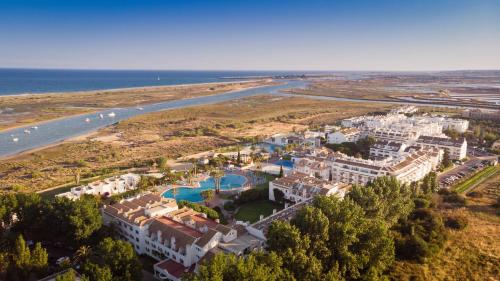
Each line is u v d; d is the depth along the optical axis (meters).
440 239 138.25
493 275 121.88
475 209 172.12
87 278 94.38
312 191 174.88
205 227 130.38
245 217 170.38
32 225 134.00
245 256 118.75
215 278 88.75
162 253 129.50
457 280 119.88
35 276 109.06
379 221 128.25
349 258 111.25
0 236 131.00
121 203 155.12
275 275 95.50
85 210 130.62
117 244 108.94
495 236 146.25
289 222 126.56
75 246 128.88
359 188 150.88
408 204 155.50
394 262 128.12
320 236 113.06
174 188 199.50
